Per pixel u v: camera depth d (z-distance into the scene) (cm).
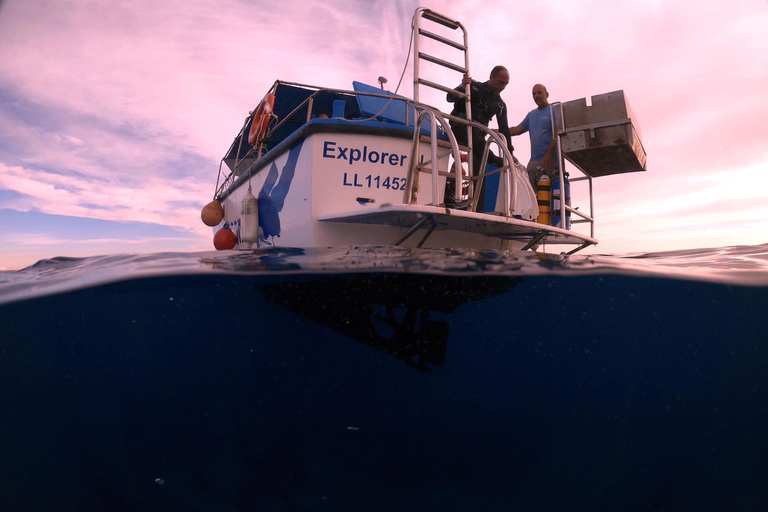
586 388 572
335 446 391
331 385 538
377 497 296
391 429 452
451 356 520
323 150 468
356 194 477
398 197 493
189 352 525
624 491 349
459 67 506
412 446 407
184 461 350
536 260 381
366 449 388
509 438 454
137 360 524
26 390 515
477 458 389
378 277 377
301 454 367
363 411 503
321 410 496
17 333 491
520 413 520
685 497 353
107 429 425
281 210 529
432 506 291
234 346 519
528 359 541
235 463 346
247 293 422
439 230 501
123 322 472
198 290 411
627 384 582
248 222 596
